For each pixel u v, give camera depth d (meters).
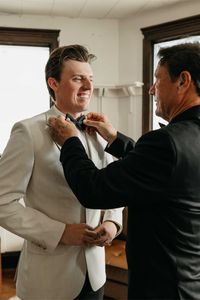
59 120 1.11
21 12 3.57
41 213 1.14
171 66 0.96
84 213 1.21
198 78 0.94
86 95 1.21
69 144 1.04
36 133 1.14
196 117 0.95
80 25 3.79
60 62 1.17
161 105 1.02
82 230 1.12
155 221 0.91
